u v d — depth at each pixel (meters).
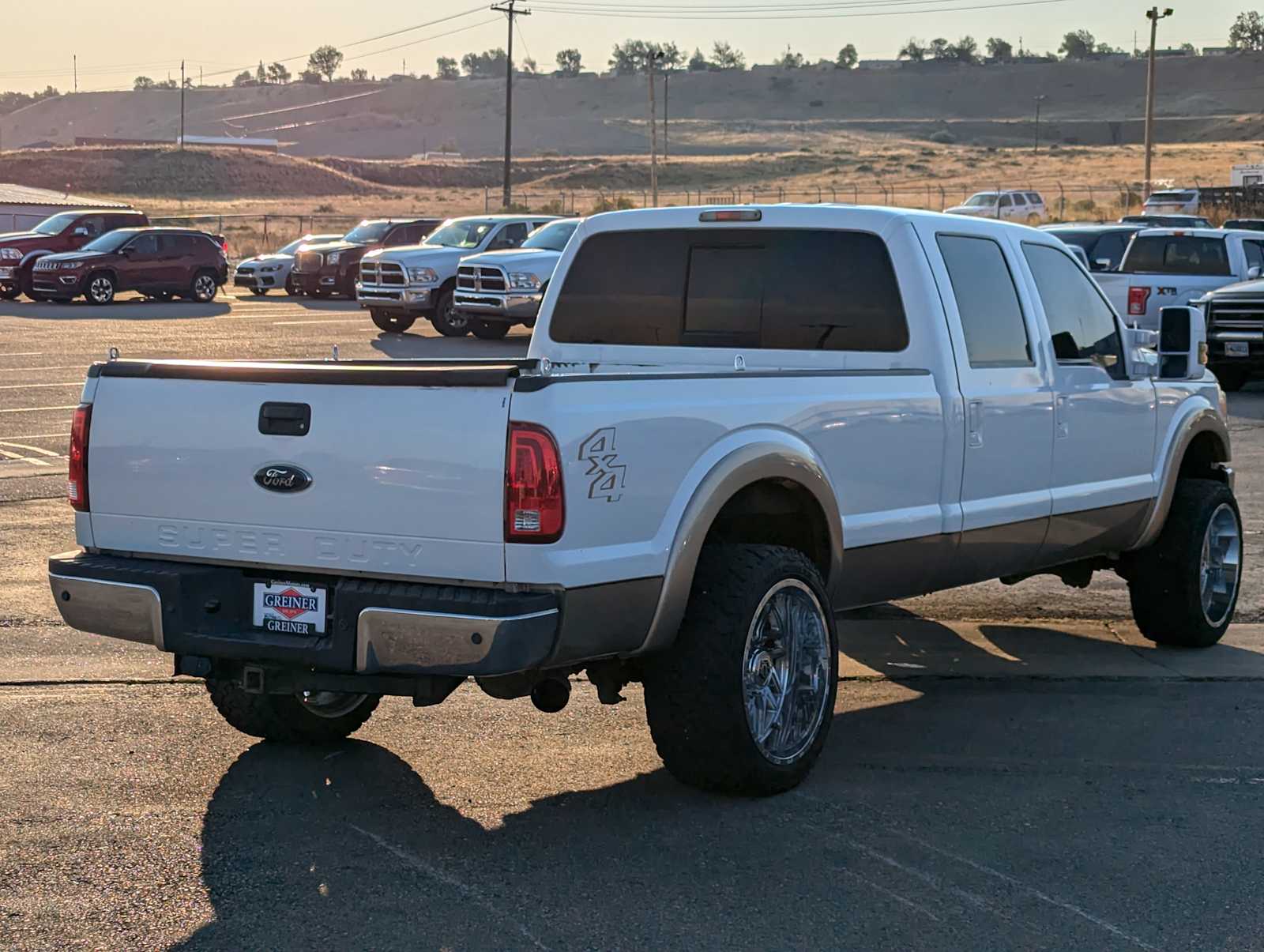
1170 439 7.57
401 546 4.65
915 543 6.01
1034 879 4.58
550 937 4.11
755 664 5.18
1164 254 21.38
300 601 4.85
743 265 6.46
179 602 4.93
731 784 5.18
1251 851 4.84
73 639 7.45
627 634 4.81
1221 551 7.80
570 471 4.55
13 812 5.05
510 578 4.53
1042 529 6.73
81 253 32.66
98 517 5.19
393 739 5.95
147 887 4.43
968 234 6.48
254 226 68.25
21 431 14.47
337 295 36.03
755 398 5.23
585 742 5.92
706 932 4.15
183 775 5.47
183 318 28.75
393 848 4.77
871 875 4.58
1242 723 6.33
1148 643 7.82
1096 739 6.06
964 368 6.21
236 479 4.89
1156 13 63.38
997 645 7.69
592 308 6.82
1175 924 4.26
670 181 119.50
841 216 6.24
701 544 4.96
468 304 24.77
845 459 5.63
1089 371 7.00
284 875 4.53
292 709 5.70
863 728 6.20
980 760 5.77
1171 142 198.50
